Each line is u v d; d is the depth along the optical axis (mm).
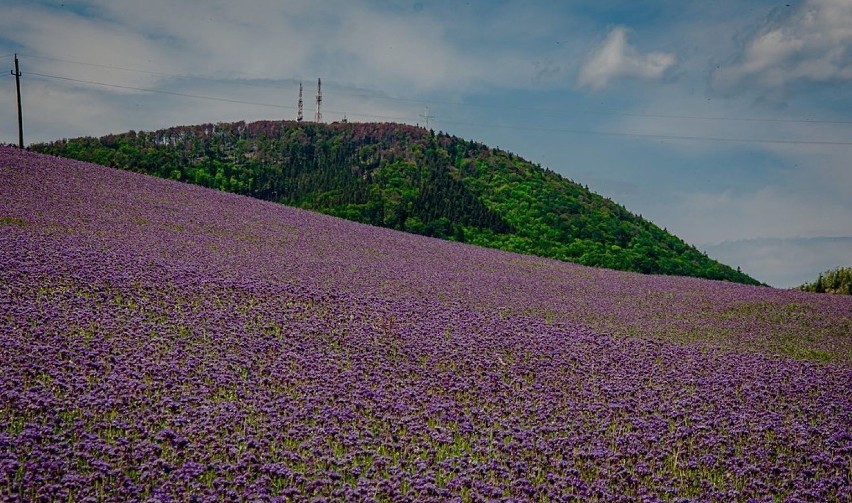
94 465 11266
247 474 11844
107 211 35781
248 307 22359
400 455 13562
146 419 13273
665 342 25594
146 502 10578
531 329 24781
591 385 19047
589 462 14000
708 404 18312
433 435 14336
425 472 12734
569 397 17875
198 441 12844
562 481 12898
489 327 24156
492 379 18484
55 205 34719
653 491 13148
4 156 45719
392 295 27344
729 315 33719
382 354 19516
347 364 18422
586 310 30859
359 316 23203
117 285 22031
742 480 14016
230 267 27641
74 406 13469
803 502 12836
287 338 19812
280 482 12117
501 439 14766
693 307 35188
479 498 11961
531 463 13734
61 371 14859
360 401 15703
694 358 23359
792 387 20641
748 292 42281
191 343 18234
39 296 19781
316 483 11789
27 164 44500
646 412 17250
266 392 15664
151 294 21844
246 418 14133
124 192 42531
